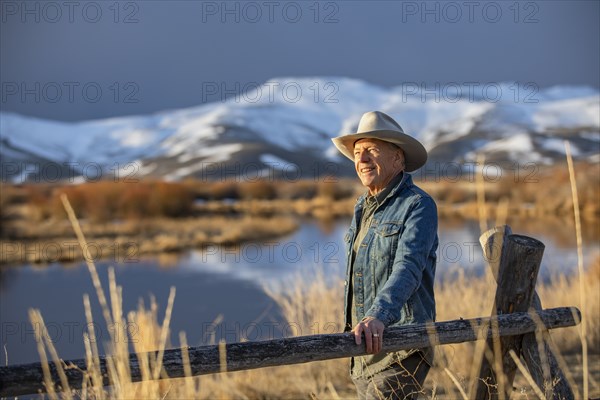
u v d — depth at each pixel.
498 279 3.22
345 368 6.18
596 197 35.53
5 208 33.91
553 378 3.14
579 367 6.09
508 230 3.28
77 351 8.94
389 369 3.04
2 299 15.21
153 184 39.16
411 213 3.05
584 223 31.61
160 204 37.09
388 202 3.15
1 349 9.45
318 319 6.64
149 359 2.47
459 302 7.13
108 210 35.09
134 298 14.91
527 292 3.17
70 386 2.37
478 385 3.25
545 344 3.19
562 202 35.59
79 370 2.39
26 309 13.85
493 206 29.64
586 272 9.98
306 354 2.64
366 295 3.13
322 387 5.59
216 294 14.88
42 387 2.31
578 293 7.49
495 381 3.22
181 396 4.96
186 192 40.19
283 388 5.82
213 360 2.51
